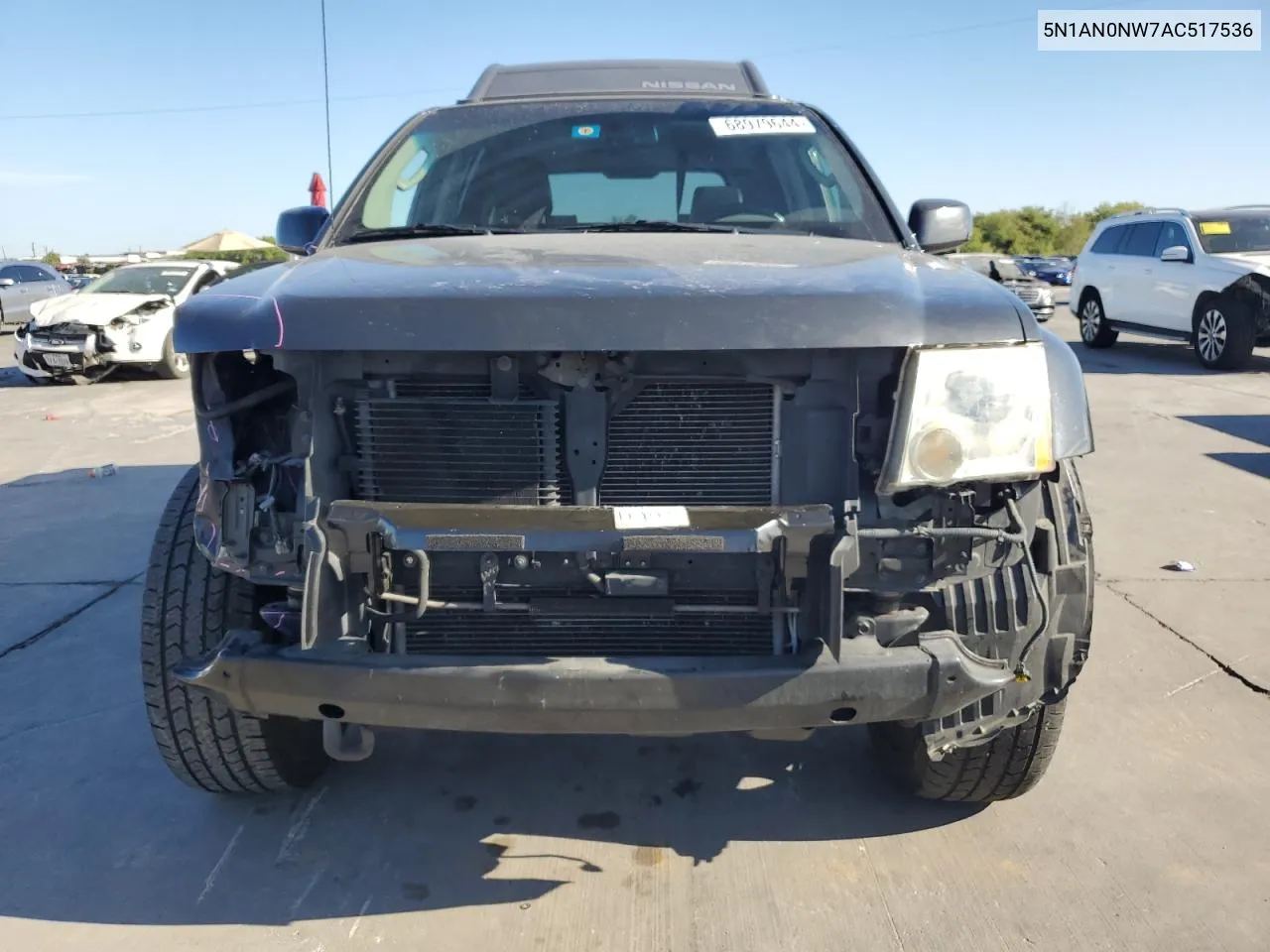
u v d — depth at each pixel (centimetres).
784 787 284
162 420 923
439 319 189
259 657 198
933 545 194
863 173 322
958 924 226
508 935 225
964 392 190
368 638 201
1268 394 965
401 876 246
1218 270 1130
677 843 259
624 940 223
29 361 1152
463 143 339
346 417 207
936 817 269
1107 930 223
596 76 386
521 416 202
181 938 225
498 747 308
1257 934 221
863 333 189
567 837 262
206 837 263
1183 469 657
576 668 190
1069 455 203
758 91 377
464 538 189
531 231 298
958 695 195
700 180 320
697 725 193
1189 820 265
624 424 205
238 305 202
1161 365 1212
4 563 493
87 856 256
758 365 200
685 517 190
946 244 309
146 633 232
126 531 550
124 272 1308
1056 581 208
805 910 232
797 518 188
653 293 191
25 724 325
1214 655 366
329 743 227
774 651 199
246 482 206
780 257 236
